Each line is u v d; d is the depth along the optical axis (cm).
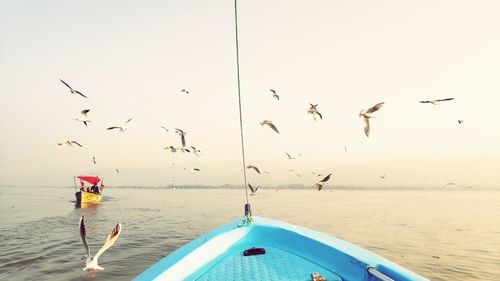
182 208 4388
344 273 332
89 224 2670
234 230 441
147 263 1373
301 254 389
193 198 7494
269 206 4656
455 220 2808
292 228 446
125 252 1583
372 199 6700
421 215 3281
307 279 319
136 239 1933
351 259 336
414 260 1394
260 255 390
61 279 1188
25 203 5788
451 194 9675
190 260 354
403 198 7194
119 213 3672
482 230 2205
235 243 424
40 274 1261
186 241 1866
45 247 1764
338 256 354
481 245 1697
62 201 6475
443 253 1516
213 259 383
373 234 2050
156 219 3019
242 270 346
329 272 337
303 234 414
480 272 1215
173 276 322
